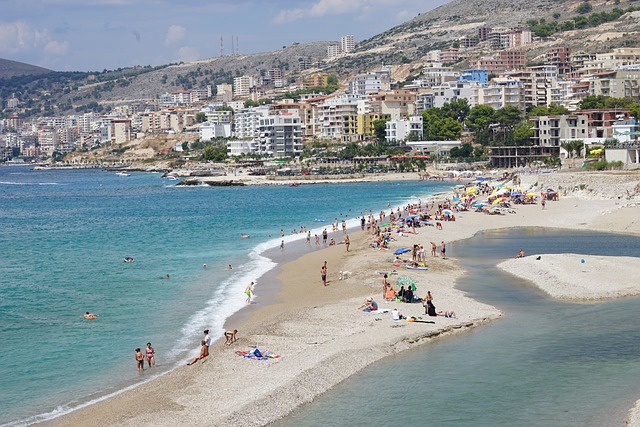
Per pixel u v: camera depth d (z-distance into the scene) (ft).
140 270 306.35
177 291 260.21
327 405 147.23
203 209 635.66
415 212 483.51
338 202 653.30
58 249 383.24
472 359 172.86
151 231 464.24
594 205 483.10
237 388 153.38
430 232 392.68
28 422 142.72
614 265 269.64
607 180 542.57
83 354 185.98
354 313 211.61
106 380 166.30
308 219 513.45
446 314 207.51
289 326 198.90
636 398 147.84
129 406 146.20
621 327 196.54
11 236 455.22
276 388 151.02
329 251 343.05
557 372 163.53
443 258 309.01
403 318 205.36
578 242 346.95
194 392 152.05
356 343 180.86
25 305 241.35
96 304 241.76
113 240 419.13
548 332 193.36
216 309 230.68
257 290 258.16
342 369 164.76
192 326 210.38
